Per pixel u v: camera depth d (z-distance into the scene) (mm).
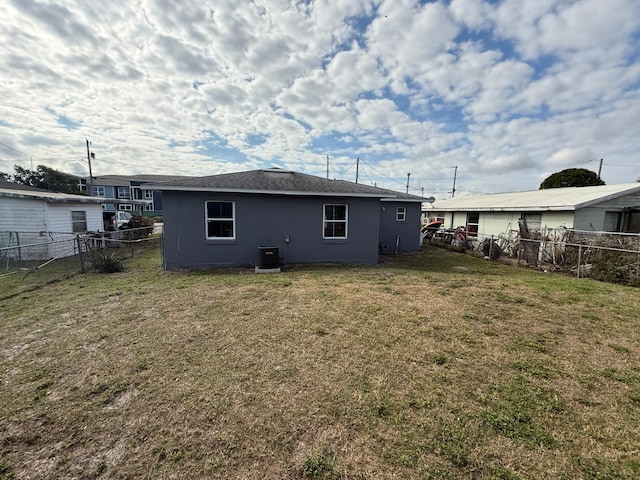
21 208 10898
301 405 2490
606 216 11648
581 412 2418
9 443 2092
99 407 2484
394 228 13836
